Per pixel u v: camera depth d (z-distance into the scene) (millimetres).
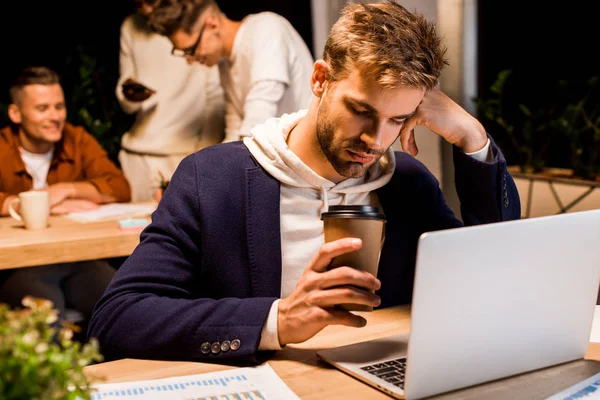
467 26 3131
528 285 976
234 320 1092
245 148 1427
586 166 3209
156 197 2865
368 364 1030
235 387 962
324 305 1032
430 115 1461
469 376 962
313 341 1170
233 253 1346
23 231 2398
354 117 1206
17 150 3111
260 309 1090
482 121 3607
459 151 1499
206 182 1356
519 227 939
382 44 1157
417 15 1240
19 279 2697
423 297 875
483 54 3701
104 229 2424
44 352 635
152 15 3445
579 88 3469
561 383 993
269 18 3180
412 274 1545
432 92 1466
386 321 1280
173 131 3715
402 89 1161
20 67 3977
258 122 3078
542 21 3588
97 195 3049
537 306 998
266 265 1349
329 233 1011
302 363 1067
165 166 3732
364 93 1177
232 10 3785
